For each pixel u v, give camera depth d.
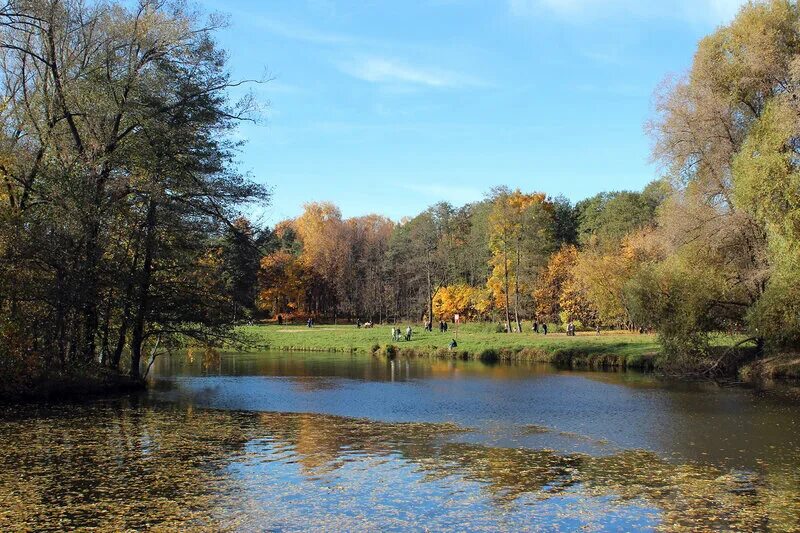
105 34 25.98
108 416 20.97
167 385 31.11
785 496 11.79
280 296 94.00
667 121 33.56
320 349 57.56
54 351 24.95
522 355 44.66
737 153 31.97
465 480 12.84
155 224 27.08
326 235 96.56
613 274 55.22
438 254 86.94
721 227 31.88
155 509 10.84
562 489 12.21
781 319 29.00
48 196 24.22
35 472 13.34
